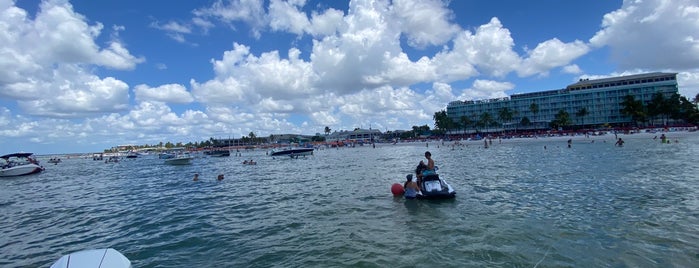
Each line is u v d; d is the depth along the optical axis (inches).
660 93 4409.5
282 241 412.2
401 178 1002.1
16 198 944.9
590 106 5487.2
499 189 698.8
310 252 366.3
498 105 6491.1
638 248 327.9
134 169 2204.7
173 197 832.9
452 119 6579.7
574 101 5644.7
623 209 475.2
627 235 366.0
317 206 615.5
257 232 459.5
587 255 317.7
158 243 433.4
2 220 627.8
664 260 298.7
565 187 682.2
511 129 6279.5
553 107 5861.2
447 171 1109.1
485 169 1118.4
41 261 388.8
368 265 321.4
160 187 1075.9
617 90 5275.6
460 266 308.0
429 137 6363.2
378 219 491.2
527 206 529.0
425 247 362.0
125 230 513.7
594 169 946.7
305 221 505.0
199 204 708.0
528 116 6141.7
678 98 4333.2
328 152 3764.8
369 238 403.5
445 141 4800.7
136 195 909.8
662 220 412.8
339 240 402.0
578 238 365.1
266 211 598.5
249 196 783.7
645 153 1390.3
